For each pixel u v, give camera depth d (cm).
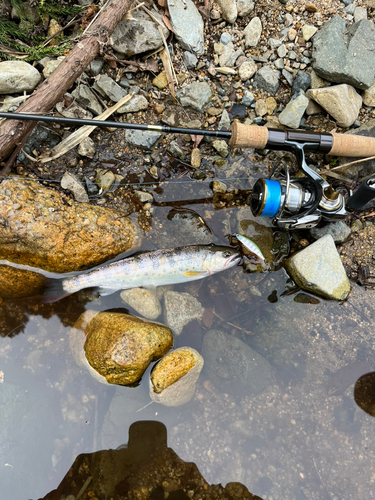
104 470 41
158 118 49
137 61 49
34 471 41
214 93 50
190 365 42
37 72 46
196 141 49
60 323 45
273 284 47
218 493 42
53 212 43
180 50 50
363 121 51
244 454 43
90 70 47
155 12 48
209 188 49
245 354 45
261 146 43
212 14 50
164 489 41
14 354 44
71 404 43
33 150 47
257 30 50
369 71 49
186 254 46
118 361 40
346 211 46
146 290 45
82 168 48
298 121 49
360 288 48
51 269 44
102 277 44
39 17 49
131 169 49
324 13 51
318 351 46
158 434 43
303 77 50
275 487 42
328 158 50
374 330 47
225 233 48
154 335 41
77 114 47
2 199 42
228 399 44
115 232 45
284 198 42
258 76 50
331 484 42
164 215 48
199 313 46
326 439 44
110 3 45
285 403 45
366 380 45
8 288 44
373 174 49
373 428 44
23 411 42
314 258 46
